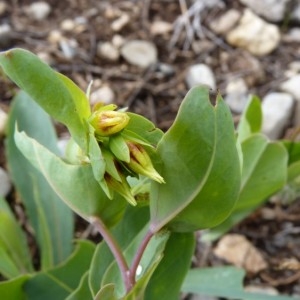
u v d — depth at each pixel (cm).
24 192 20
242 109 25
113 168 11
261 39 26
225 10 27
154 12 27
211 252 22
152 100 25
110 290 12
